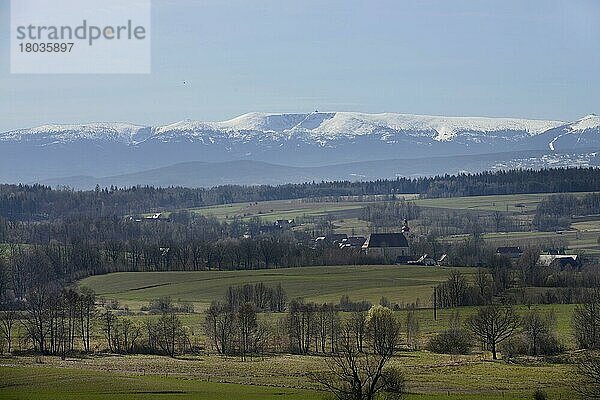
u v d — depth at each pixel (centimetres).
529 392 14588
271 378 16050
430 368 17612
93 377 15675
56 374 16025
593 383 13488
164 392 14050
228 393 13912
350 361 12031
